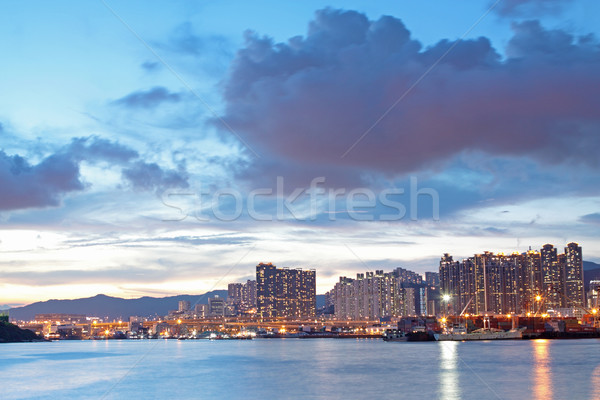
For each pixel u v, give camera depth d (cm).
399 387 12000
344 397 10881
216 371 16175
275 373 15300
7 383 14138
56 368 18462
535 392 11025
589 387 11575
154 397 11250
